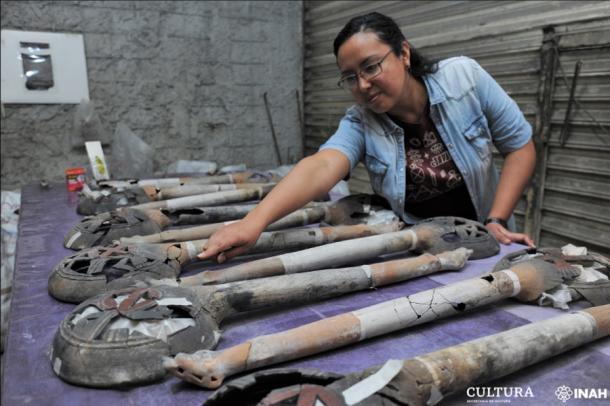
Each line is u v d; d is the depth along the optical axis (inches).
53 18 114.9
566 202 80.4
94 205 67.8
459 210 63.1
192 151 140.3
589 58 72.3
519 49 83.0
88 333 28.1
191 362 26.7
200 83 137.3
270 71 147.6
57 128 120.2
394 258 50.9
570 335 30.6
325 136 147.0
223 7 136.0
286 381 25.6
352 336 31.5
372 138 58.0
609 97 70.4
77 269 40.9
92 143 95.3
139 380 27.1
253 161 151.1
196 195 71.0
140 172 120.6
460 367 26.4
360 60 47.3
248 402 25.8
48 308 37.1
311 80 150.1
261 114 149.1
